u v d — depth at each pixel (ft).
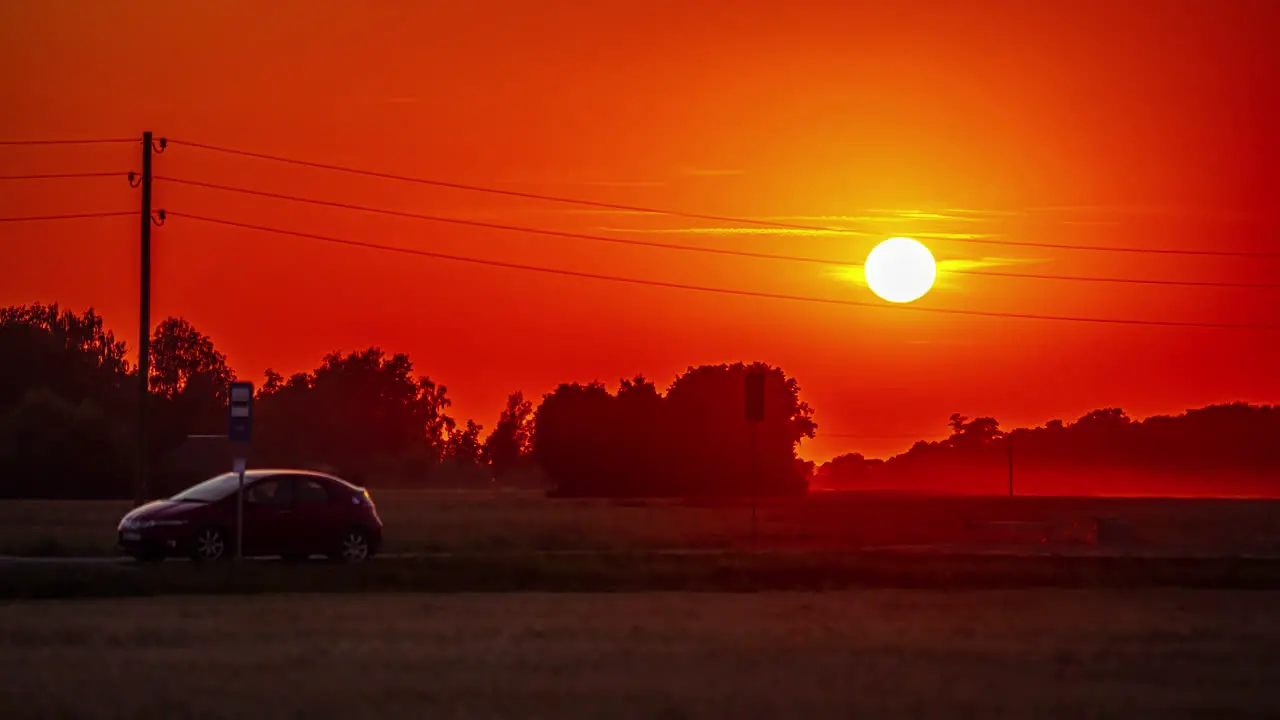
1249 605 146.51
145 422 230.68
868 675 92.73
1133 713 80.28
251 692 84.48
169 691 84.64
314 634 114.52
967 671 95.04
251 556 188.14
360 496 189.57
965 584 175.63
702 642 110.22
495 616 130.62
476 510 437.58
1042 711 80.38
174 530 177.06
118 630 116.57
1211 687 89.51
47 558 193.67
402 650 104.06
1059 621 128.16
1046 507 486.38
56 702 80.69
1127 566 190.08
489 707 79.97
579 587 169.17
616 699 82.74
